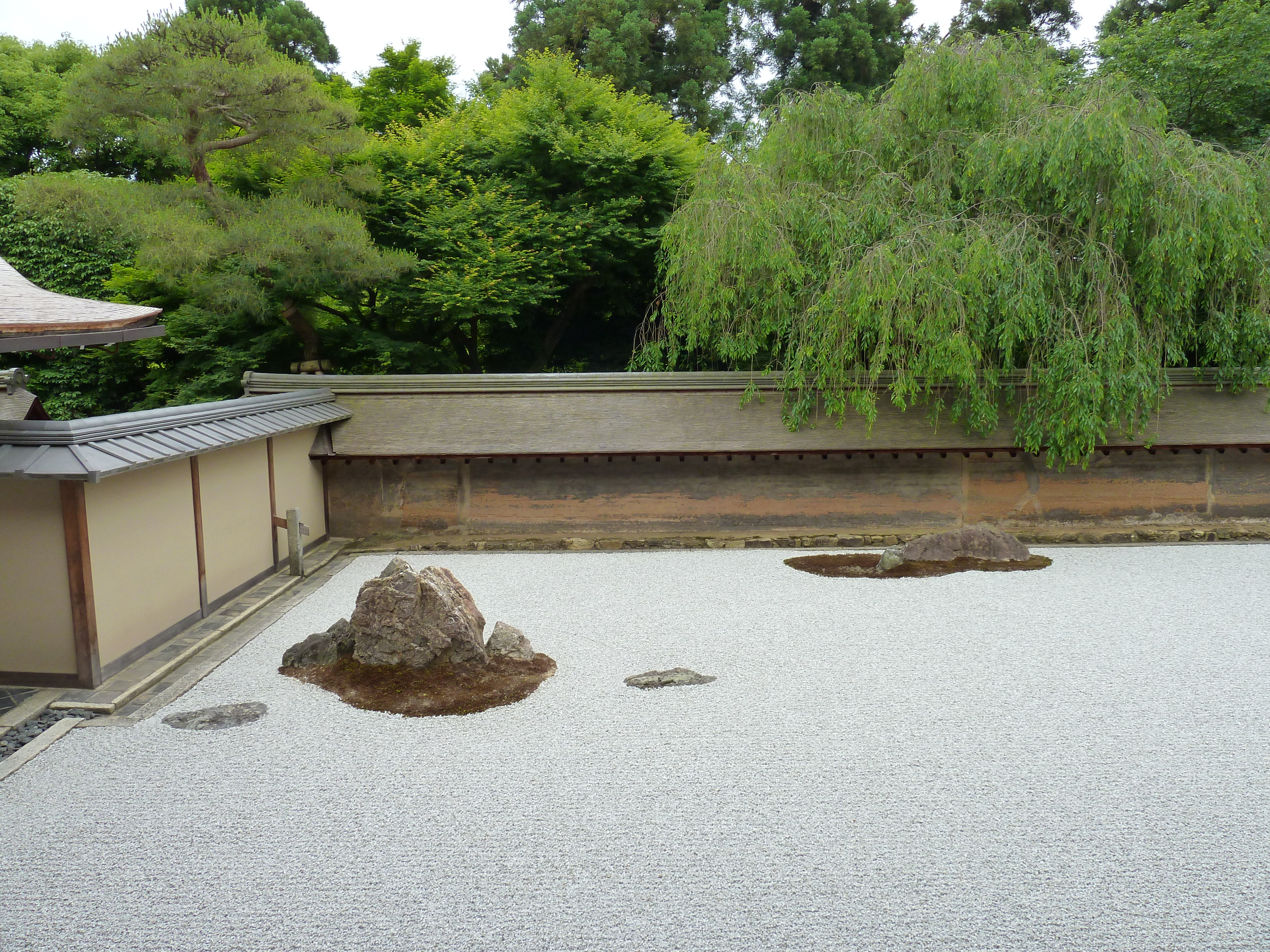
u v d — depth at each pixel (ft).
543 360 67.00
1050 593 33.09
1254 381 41.75
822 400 43.78
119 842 16.35
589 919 13.83
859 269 38.55
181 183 52.60
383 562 40.29
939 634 28.58
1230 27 60.23
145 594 26.96
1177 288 37.93
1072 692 23.45
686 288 44.60
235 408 33.35
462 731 21.39
